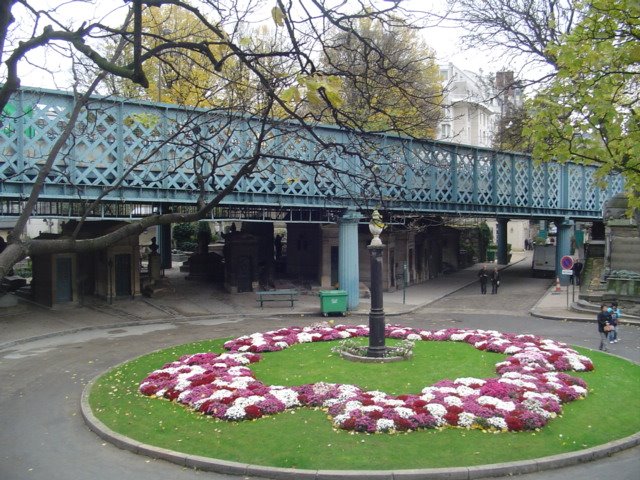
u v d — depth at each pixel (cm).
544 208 4219
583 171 4534
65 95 2197
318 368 1653
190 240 6116
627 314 2842
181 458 1072
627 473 1010
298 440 1128
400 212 3572
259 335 2139
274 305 3328
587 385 1474
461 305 3438
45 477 1027
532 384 1402
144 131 2347
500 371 1576
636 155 1080
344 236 3186
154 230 6016
